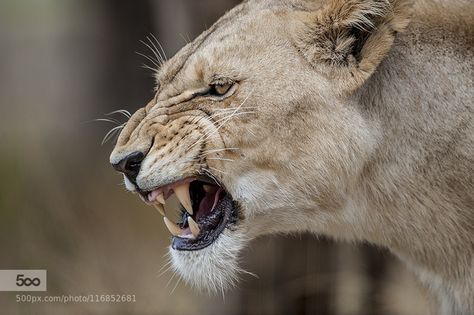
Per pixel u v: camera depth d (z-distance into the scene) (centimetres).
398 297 1415
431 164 921
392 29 894
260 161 903
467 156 914
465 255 945
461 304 960
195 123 905
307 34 908
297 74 901
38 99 2511
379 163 925
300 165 908
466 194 923
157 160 906
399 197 933
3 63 2764
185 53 947
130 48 2302
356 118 909
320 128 903
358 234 961
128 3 2266
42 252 1585
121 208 1759
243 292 1292
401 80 919
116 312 1459
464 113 912
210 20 1263
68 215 1688
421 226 941
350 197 933
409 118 918
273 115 896
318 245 1302
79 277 1535
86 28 2442
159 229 1705
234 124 897
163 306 1475
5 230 1652
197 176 911
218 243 927
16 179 1759
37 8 3048
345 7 898
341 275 1351
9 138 1992
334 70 904
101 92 2369
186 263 932
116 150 920
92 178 1905
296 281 1296
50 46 2716
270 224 939
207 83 909
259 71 901
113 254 1644
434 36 923
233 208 926
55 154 2009
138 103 2295
